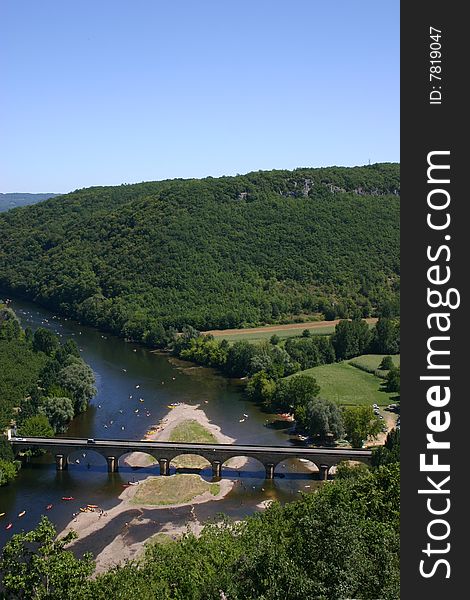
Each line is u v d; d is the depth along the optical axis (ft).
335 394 590.14
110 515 372.58
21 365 593.01
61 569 185.78
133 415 553.23
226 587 194.18
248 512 378.94
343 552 160.35
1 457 417.28
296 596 155.53
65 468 440.04
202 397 612.70
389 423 521.24
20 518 365.40
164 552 249.55
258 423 538.06
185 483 418.51
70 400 522.88
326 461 426.92
